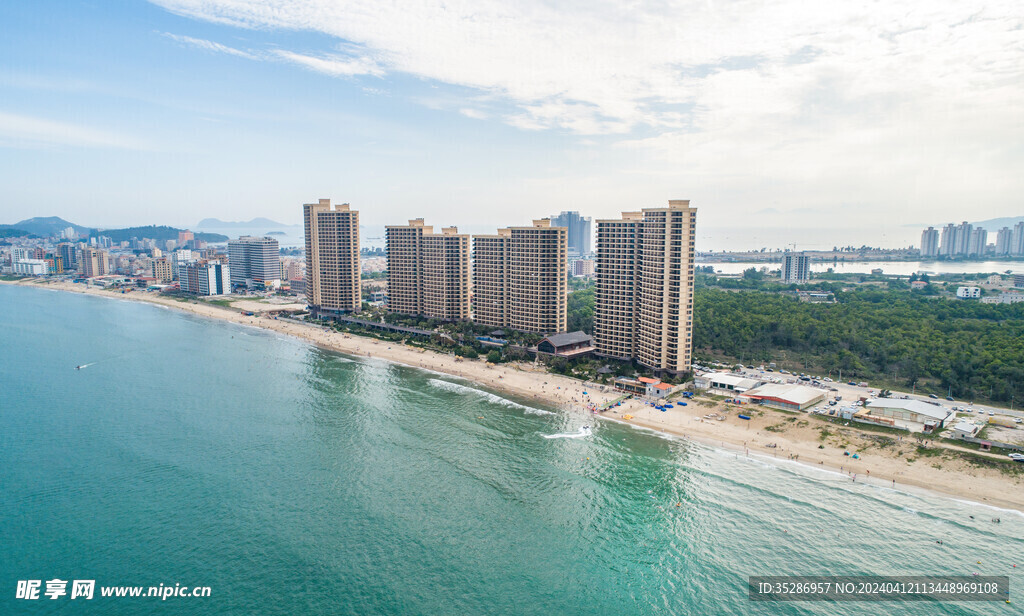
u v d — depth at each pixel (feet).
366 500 480.64
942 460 537.65
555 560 404.77
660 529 440.45
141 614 350.84
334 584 378.73
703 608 357.82
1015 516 451.12
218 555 407.03
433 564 399.24
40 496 483.51
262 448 582.76
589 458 563.07
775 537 429.38
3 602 359.87
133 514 456.86
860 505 471.21
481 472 532.32
